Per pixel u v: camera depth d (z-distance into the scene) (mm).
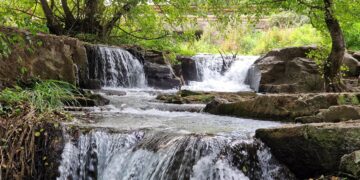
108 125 6168
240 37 23438
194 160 5051
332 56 10117
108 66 12828
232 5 11938
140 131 5738
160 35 16312
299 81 13352
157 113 8000
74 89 8750
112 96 10273
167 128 6090
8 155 5480
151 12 15555
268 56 15234
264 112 7434
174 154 5164
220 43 23391
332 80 10227
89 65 12219
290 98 7258
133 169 5359
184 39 16938
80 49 10422
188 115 7852
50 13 14250
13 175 5418
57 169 5531
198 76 16594
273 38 22578
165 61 14703
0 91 7504
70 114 6750
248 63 16812
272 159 5297
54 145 5629
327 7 9609
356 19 10281
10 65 8133
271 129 5312
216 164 5000
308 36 21328
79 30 14969
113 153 5555
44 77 8828
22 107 6285
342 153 4777
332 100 6957
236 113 7863
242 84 16234
